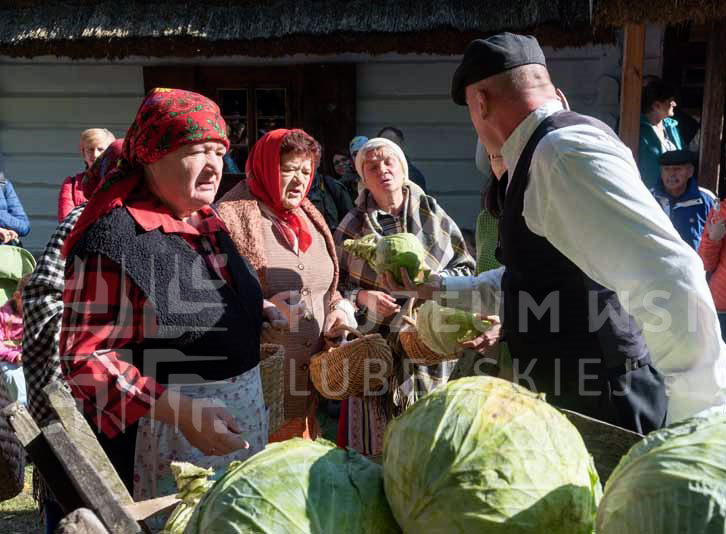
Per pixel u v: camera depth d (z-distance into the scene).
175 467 1.65
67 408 1.63
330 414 5.40
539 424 1.34
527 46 2.21
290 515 1.30
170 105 2.16
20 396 4.40
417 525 1.29
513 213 2.18
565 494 1.29
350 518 1.33
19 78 8.73
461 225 8.42
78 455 1.41
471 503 1.25
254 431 2.39
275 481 1.35
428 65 8.17
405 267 2.72
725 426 1.27
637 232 1.84
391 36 6.84
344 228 3.72
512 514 1.25
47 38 7.16
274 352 2.97
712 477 1.17
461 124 8.27
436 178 8.38
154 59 8.48
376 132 8.37
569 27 6.51
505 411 1.35
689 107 8.15
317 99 8.23
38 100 8.75
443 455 1.30
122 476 2.21
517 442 1.30
